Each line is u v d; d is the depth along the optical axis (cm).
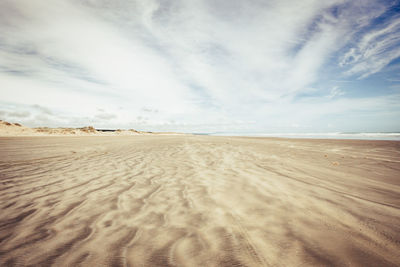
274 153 709
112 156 631
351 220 182
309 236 156
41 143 1216
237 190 279
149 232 167
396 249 136
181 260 130
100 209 216
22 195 261
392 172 394
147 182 326
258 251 138
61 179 344
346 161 529
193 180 337
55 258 133
